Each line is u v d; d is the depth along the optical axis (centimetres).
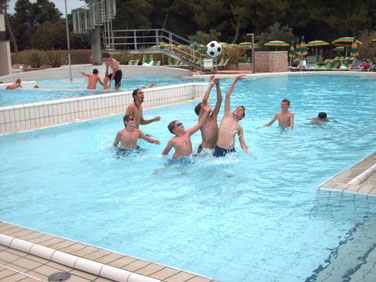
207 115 606
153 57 2688
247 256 313
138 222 388
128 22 4166
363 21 3008
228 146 591
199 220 388
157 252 326
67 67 2308
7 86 1566
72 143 723
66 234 368
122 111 1070
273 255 312
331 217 378
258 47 2972
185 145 584
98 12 2217
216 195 454
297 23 3372
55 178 536
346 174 484
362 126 803
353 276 275
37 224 393
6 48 2491
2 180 533
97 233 367
